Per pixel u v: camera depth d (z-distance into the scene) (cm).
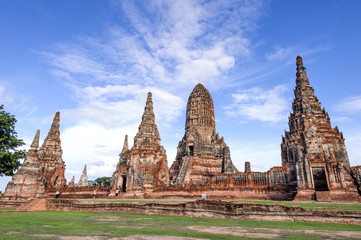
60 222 1894
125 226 1644
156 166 6488
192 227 1588
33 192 5369
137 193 5597
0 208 4356
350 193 3909
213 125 10506
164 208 2612
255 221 1959
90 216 2436
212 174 8775
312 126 5575
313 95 6669
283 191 4678
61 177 7500
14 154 5156
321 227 1590
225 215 2194
